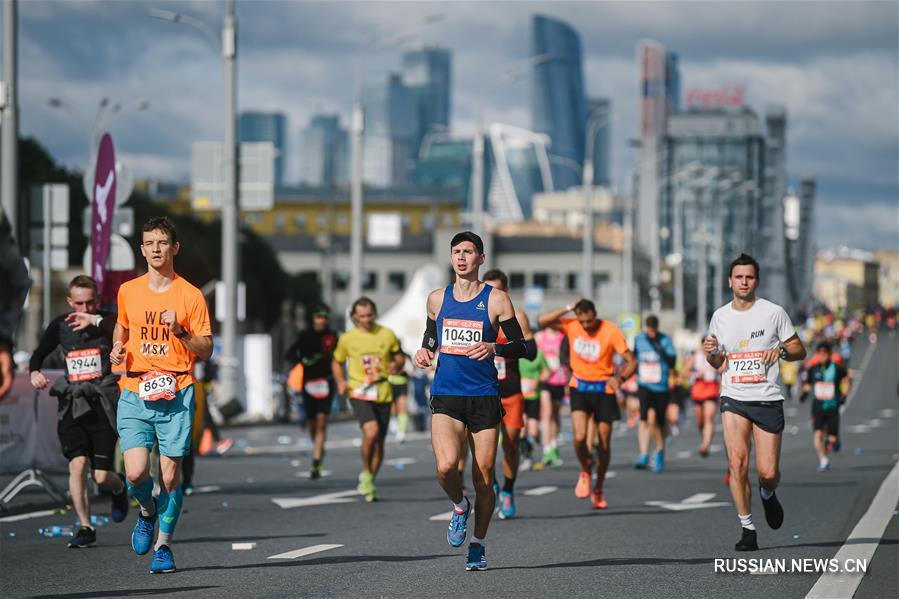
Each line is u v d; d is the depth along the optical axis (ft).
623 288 335.06
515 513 78.84
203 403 92.48
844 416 270.05
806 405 321.52
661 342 116.16
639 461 118.93
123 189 112.98
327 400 105.81
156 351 53.01
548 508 82.48
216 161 203.72
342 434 182.70
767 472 59.21
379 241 551.18
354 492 92.99
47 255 126.72
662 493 93.25
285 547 63.05
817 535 67.67
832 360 119.24
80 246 364.99
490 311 53.11
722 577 53.01
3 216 76.84
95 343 65.41
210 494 91.71
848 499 88.69
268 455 135.54
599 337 82.79
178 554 60.49
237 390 212.64
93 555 60.44
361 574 53.93
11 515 77.71
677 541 65.31
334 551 61.52
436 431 52.95
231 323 198.80
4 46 124.67
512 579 52.44
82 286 66.03
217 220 479.82
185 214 458.09
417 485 99.19
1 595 48.88
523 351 53.11
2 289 76.54
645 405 116.16
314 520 75.31
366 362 86.33
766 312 58.90
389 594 48.75
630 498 89.45
